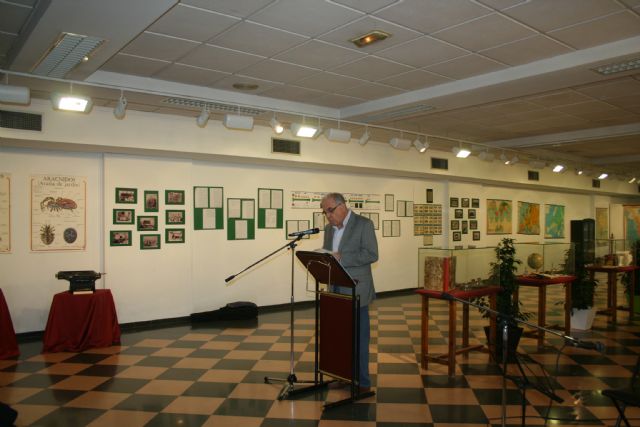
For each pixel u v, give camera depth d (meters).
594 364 5.06
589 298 6.60
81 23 3.41
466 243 11.48
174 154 6.86
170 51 4.44
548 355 5.38
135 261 6.79
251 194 8.01
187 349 5.63
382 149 8.95
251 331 6.56
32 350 5.59
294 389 4.17
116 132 6.11
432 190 10.86
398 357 5.30
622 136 8.20
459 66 4.91
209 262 7.53
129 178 6.77
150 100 5.66
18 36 3.94
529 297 9.50
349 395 4.14
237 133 7.09
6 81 4.78
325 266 3.72
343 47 4.36
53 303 5.57
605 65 4.49
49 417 3.69
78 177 6.49
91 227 6.59
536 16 3.71
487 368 4.90
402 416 3.71
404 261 10.23
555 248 6.09
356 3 3.46
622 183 15.93
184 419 3.66
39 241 6.21
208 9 3.55
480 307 3.14
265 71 5.06
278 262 8.30
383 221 9.87
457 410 3.83
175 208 7.13
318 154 8.00
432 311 8.05
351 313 3.88
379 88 5.74
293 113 6.41
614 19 3.77
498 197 12.51
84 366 4.97
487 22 3.81
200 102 5.81
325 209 4.08
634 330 6.67
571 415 3.76
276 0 3.41
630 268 7.18
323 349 4.18
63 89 5.14
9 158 6.03
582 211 15.70
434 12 3.62
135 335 6.33
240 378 4.59
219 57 4.62
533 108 6.62
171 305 7.07
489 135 8.77
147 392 4.22
